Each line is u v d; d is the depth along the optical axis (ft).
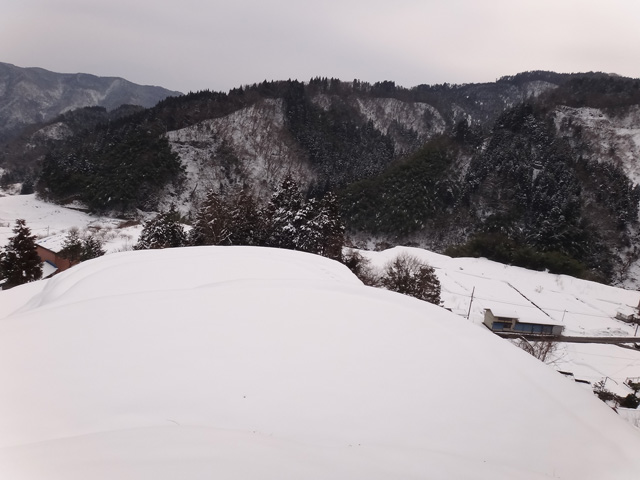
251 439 14.80
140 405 17.69
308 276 49.01
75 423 16.21
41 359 20.99
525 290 135.74
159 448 13.43
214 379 20.04
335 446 15.83
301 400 19.12
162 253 56.75
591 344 97.50
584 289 142.41
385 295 33.60
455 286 130.93
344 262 99.40
